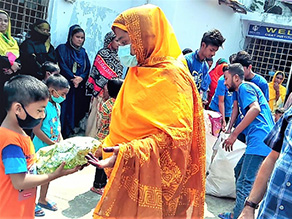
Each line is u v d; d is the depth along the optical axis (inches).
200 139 92.3
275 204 70.3
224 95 211.6
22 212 81.4
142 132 83.7
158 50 88.2
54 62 207.8
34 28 198.5
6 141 76.6
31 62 194.2
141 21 86.7
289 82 335.9
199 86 164.6
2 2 202.8
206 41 154.8
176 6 277.0
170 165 82.8
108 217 80.6
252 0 361.4
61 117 215.3
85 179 169.9
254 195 80.0
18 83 77.6
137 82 86.8
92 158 80.5
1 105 185.9
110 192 79.7
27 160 81.2
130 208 81.7
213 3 308.5
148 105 83.5
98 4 250.2
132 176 80.9
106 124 153.3
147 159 79.5
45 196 134.3
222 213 155.7
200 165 93.0
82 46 246.2
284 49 353.7
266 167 79.9
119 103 90.0
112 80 146.3
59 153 82.1
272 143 78.7
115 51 220.1
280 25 345.1
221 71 263.3
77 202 145.1
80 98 230.7
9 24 187.9
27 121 78.5
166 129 81.4
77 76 219.5
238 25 348.5
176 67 86.6
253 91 136.6
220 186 173.5
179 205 94.2
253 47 363.6
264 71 363.6
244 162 136.3
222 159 171.5
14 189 78.8
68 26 233.9
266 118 136.0
